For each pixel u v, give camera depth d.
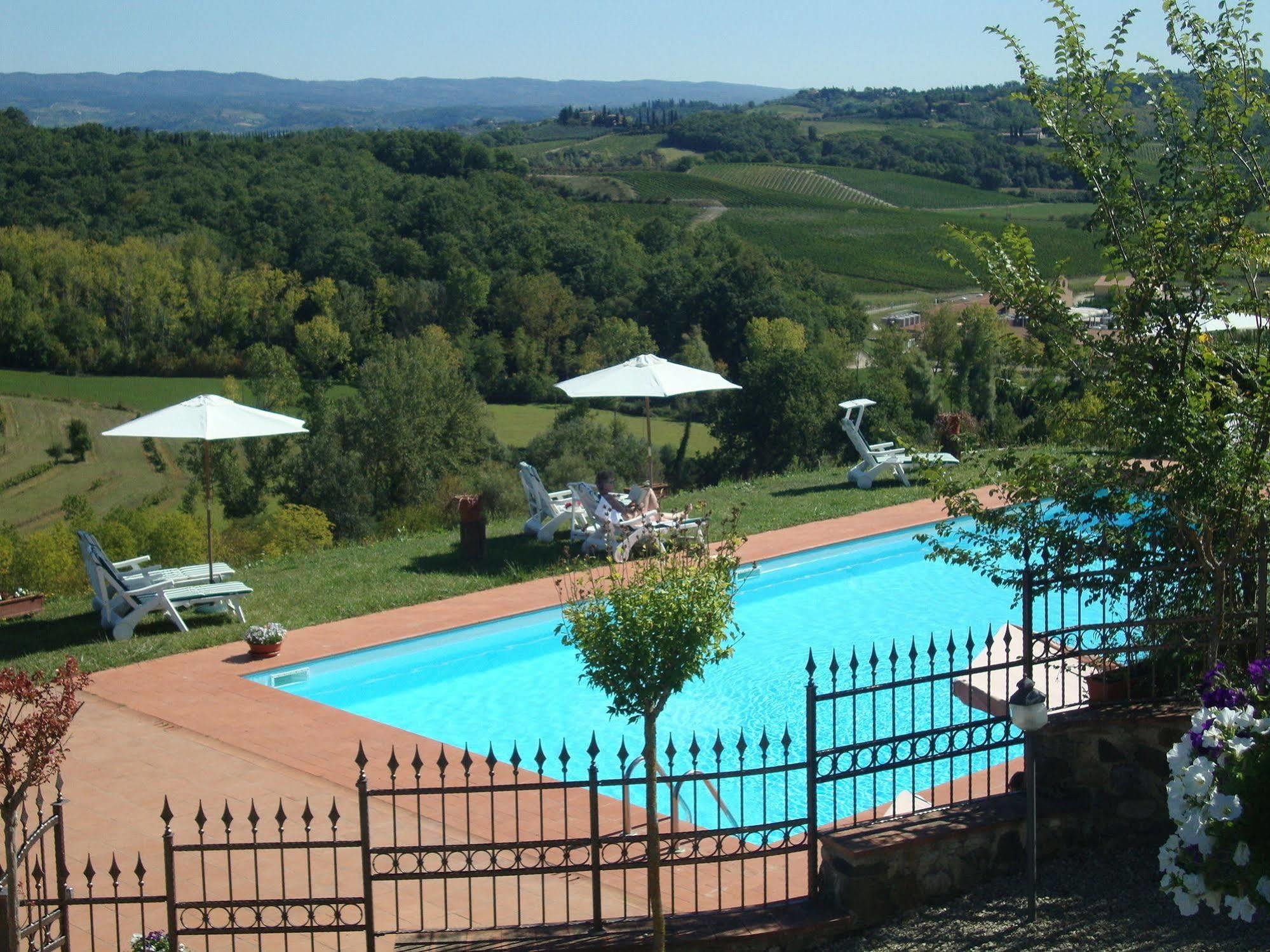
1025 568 6.63
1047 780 6.55
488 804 7.72
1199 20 7.07
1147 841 6.42
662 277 71.38
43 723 5.20
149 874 6.73
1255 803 4.23
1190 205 7.01
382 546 15.96
